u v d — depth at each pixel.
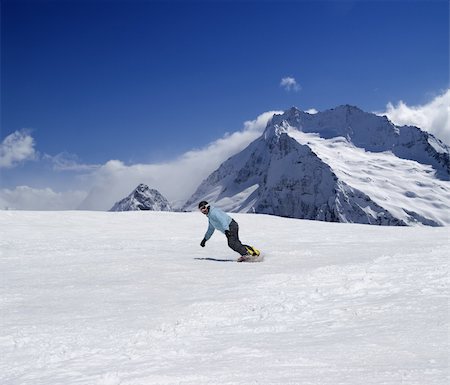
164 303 6.43
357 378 3.14
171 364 3.75
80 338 4.81
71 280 8.54
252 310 5.74
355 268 7.94
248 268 9.42
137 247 14.43
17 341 4.82
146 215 24.62
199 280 8.17
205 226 21.67
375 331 4.41
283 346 4.11
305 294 6.43
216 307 5.92
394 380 3.06
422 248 11.09
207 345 4.32
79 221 21.84
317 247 13.41
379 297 5.92
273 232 19.70
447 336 4.06
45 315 5.94
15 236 17.14
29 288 7.82
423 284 6.43
